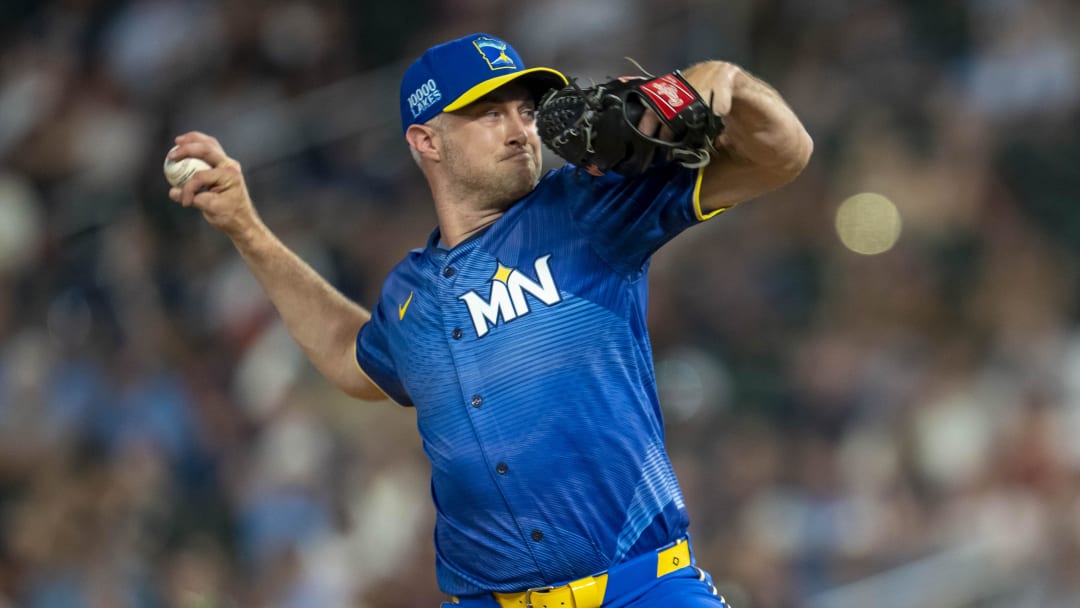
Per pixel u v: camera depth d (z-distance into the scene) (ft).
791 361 115.24
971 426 106.32
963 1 137.08
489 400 38.73
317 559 102.27
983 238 122.72
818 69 135.33
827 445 107.14
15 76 155.94
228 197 44.83
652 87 35.50
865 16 137.18
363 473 108.88
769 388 112.06
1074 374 110.52
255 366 119.75
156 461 112.16
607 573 38.70
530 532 38.70
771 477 103.71
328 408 113.91
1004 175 126.62
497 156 39.55
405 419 111.55
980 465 104.42
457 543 40.63
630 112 35.37
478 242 39.60
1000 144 128.57
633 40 137.69
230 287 126.72
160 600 99.71
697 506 101.30
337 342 45.73
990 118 130.82
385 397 45.91
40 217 140.26
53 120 148.66
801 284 121.19
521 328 38.60
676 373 109.91
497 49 40.09
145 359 122.21
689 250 124.06
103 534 102.94
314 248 132.57
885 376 110.93
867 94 132.46
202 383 121.08
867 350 113.80
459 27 148.15
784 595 96.27
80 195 140.56
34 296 131.85
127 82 151.23
